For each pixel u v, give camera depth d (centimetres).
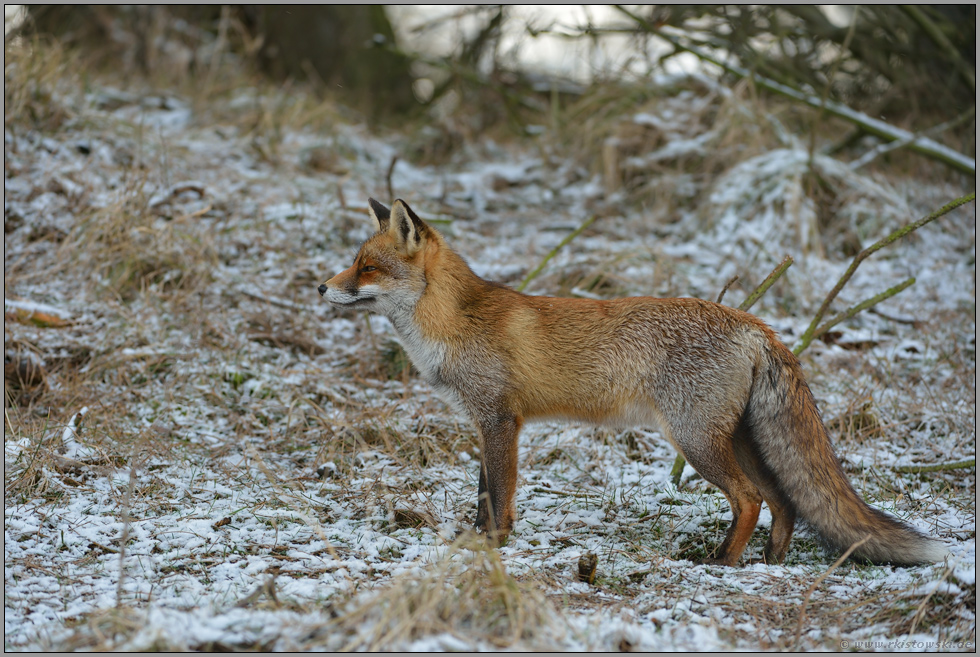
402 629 509
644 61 2103
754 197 1611
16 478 810
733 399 737
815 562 745
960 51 2036
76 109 1633
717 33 2088
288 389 1073
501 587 560
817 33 2084
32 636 530
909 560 684
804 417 732
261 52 2500
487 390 791
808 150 1766
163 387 1046
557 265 1418
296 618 544
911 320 1352
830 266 1512
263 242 1394
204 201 1482
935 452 983
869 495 870
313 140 1873
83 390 1009
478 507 789
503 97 2234
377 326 1257
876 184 1714
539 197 1859
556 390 783
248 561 674
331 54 2703
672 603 607
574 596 621
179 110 1986
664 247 1543
